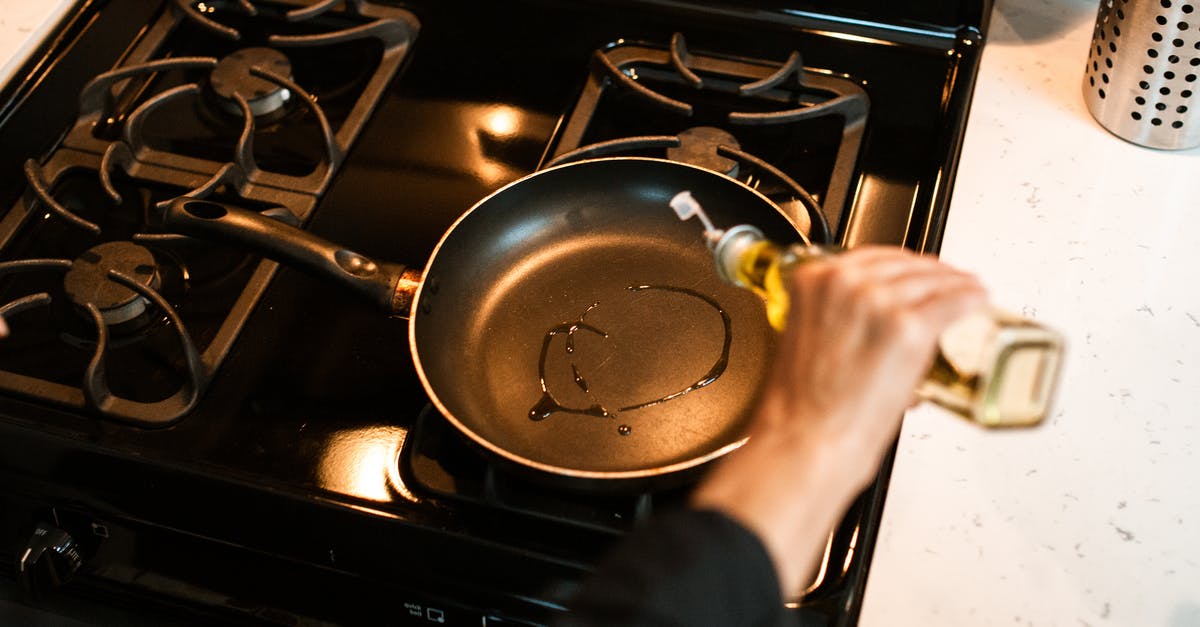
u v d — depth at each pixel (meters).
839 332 0.84
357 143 1.39
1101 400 1.16
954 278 0.85
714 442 1.14
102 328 1.22
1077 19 1.42
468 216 1.23
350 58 1.47
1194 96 1.26
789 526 0.84
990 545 1.10
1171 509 1.11
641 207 1.27
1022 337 0.84
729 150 1.31
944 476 1.13
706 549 0.83
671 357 1.19
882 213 1.29
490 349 1.21
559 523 1.13
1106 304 1.21
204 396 1.22
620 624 0.83
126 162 1.36
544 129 1.39
